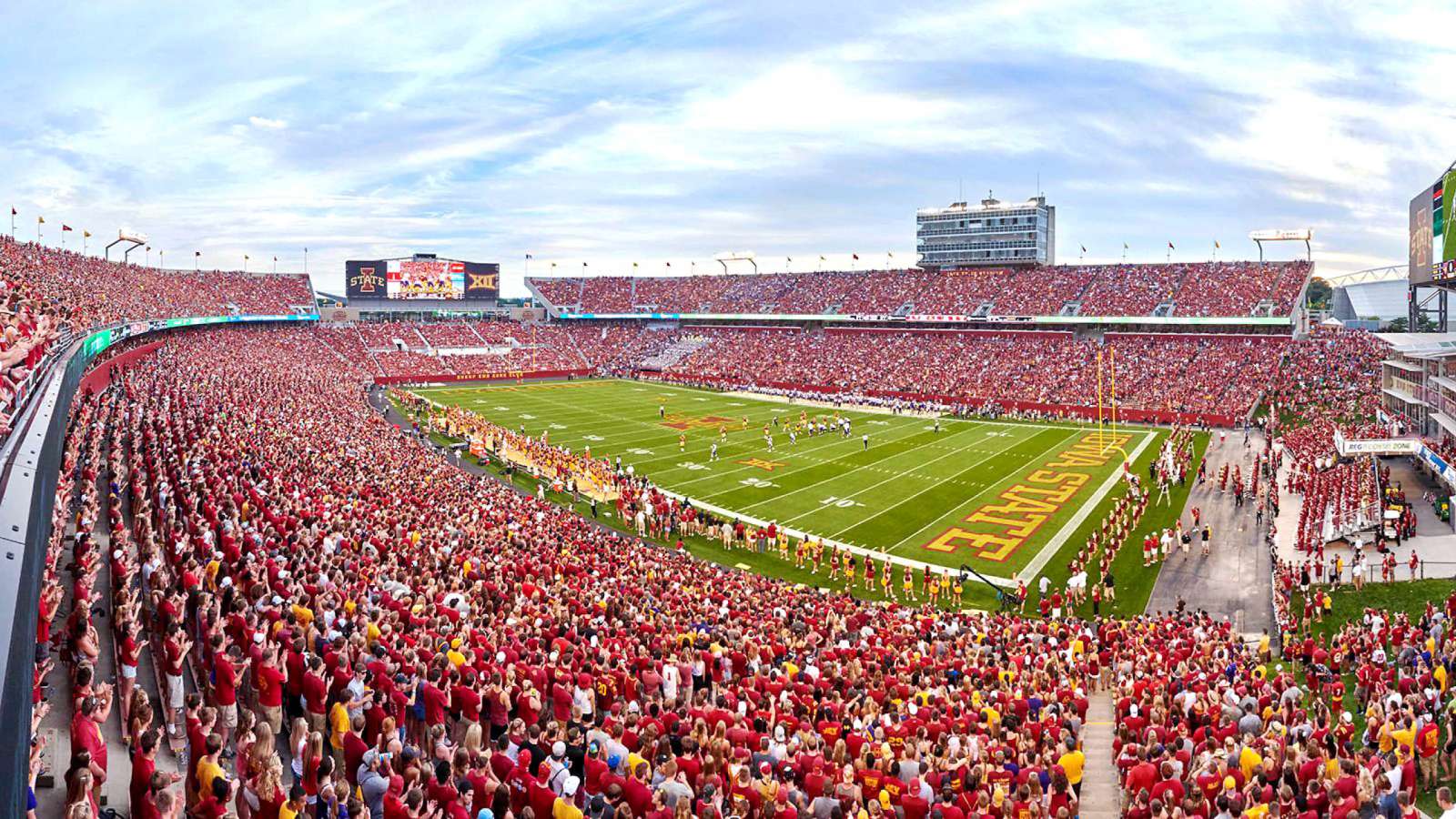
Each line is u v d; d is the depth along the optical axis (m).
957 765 12.77
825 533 41.06
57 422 15.96
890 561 37.22
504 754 11.02
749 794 11.22
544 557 26.97
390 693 13.08
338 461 38.09
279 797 9.12
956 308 106.19
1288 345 82.00
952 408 81.94
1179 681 18.33
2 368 16.25
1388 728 14.84
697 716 13.89
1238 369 78.56
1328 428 59.16
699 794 11.29
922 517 43.69
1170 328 92.25
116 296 66.31
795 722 14.54
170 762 11.20
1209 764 12.59
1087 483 50.81
